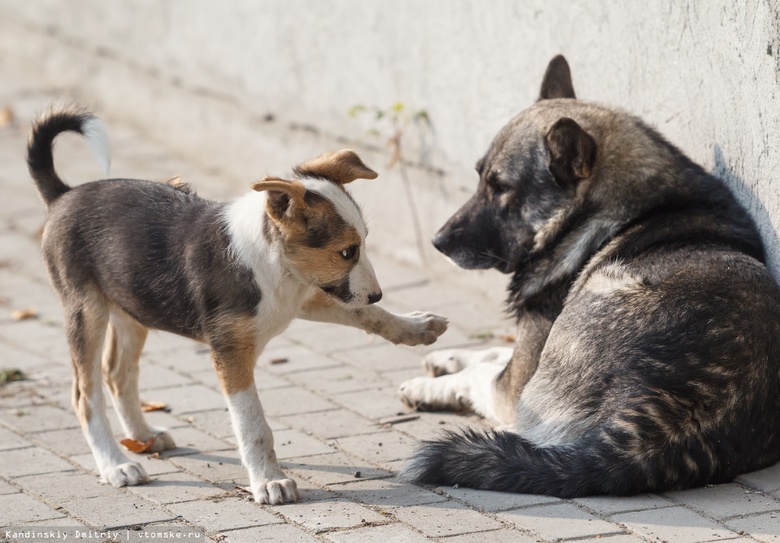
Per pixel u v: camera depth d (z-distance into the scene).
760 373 7.25
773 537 6.42
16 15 20.67
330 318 8.06
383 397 9.40
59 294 8.02
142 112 17.72
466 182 11.86
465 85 11.71
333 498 7.29
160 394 9.62
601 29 9.94
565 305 8.11
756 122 8.09
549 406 7.72
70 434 8.77
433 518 6.86
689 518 6.75
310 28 13.96
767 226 8.03
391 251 13.22
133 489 7.60
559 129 8.07
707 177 8.37
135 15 17.50
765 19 7.89
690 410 7.11
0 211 15.14
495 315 11.34
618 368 7.36
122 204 7.93
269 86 14.94
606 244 8.27
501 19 11.10
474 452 7.40
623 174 8.27
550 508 6.97
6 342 11.23
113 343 8.26
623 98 9.80
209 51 15.99
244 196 7.69
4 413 9.27
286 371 10.08
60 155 17.11
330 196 7.38
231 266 7.25
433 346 10.57
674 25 9.03
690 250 7.78
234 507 7.18
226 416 9.09
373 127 13.22
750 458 7.36
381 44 12.84
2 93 19.55
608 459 7.08
